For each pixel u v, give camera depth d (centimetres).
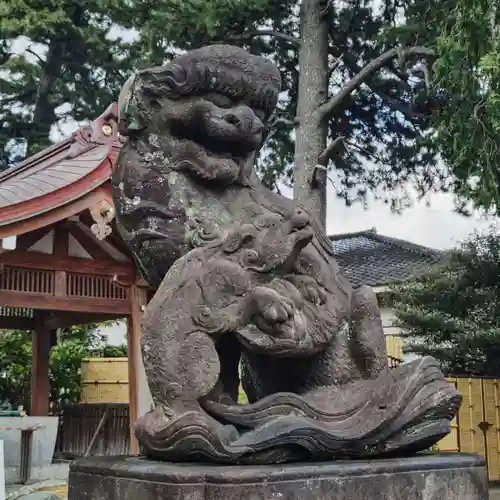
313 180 998
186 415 215
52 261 784
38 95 1563
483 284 1102
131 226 261
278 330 232
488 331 1060
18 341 1205
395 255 1662
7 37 1205
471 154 737
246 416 225
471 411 1044
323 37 1082
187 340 225
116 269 822
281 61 1194
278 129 1199
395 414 233
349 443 227
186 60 257
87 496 236
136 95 261
